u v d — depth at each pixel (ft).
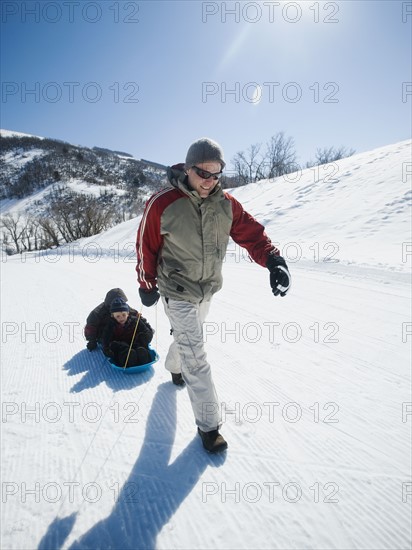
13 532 4.83
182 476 5.78
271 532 4.74
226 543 4.60
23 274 35.76
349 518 4.92
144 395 8.32
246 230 7.06
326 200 43.96
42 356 11.04
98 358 10.64
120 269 34.94
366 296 16.34
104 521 4.99
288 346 11.02
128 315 10.34
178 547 4.56
